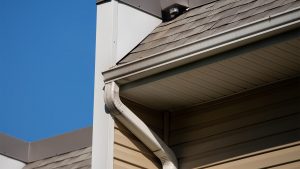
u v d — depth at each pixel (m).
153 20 10.27
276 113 9.24
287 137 9.05
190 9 10.23
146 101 9.80
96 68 9.80
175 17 10.26
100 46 9.84
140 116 9.80
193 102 9.88
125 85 9.49
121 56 9.79
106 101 9.42
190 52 8.95
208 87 9.48
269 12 8.79
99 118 9.56
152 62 9.18
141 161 9.61
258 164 9.16
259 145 9.23
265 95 9.40
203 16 9.76
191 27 9.66
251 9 9.12
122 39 9.87
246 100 9.54
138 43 10.01
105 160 9.32
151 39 9.99
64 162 11.86
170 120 10.06
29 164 12.52
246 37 8.62
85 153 11.73
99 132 9.49
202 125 9.79
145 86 9.40
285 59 8.85
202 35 9.27
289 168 8.92
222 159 9.46
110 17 9.90
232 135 9.49
